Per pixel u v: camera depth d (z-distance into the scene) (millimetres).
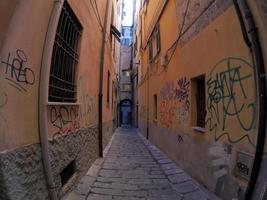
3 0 2635
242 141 4051
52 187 3730
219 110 4855
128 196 5215
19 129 2961
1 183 2547
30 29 3215
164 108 10250
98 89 9219
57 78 4438
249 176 3666
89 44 7043
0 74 2582
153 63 13328
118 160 8953
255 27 3646
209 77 5324
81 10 5898
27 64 3184
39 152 3514
